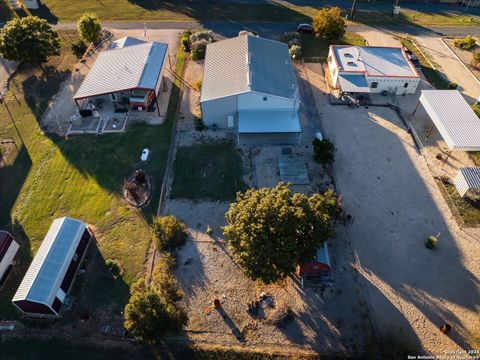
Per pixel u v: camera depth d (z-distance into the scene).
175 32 74.19
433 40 72.12
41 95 58.78
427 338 32.75
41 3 82.88
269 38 72.19
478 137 45.66
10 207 43.84
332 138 51.22
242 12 80.88
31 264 35.97
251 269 31.80
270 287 36.34
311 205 34.16
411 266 37.75
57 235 37.09
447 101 50.50
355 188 44.94
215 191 44.81
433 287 36.16
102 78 55.09
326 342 32.66
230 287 36.47
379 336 32.66
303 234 32.78
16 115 55.41
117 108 55.72
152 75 54.88
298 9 82.19
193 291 36.16
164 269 37.19
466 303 35.00
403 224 41.31
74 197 44.62
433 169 47.22
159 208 43.12
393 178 46.09
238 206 34.34
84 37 67.44
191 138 51.47
